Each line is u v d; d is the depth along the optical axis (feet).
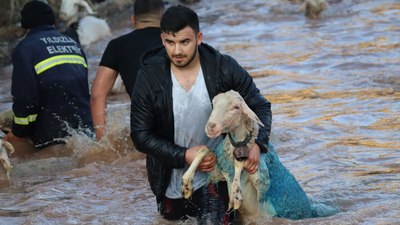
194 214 45.11
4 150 56.85
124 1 134.00
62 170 60.49
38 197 53.16
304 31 116.47
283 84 84.33
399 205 47.98
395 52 98.17
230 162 42.16
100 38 112.98
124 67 62.69
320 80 85.66
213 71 42.98
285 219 44.65
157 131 43.88
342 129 66.54
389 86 81.61
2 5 102.58
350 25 119.03
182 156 42.32
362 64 91.76
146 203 50.90
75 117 65.77
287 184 44.80
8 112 69.56
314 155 59.52
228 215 43.62
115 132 64.18
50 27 66.49
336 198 49.65
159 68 43.09
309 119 70.03
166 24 41.55
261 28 120.67
